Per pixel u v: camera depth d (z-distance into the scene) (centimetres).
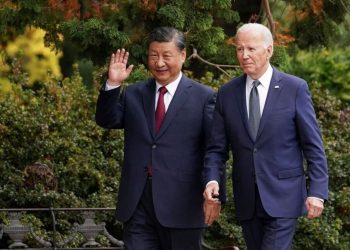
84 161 1655
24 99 1758
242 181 1138
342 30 1784
